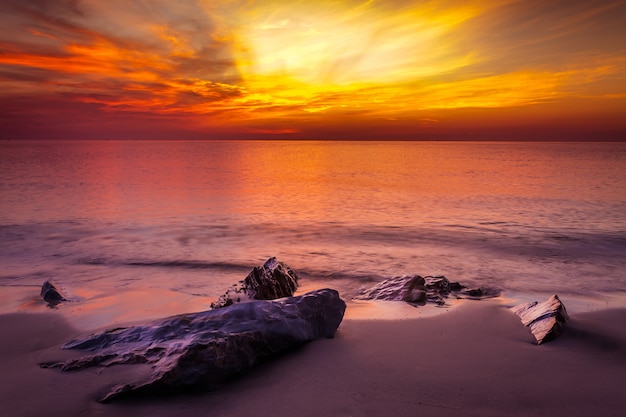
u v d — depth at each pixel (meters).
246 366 4.89
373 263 12.88
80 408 4.01
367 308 8.02
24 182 42.41
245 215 23.30
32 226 19.53
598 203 27.84
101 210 24.89
